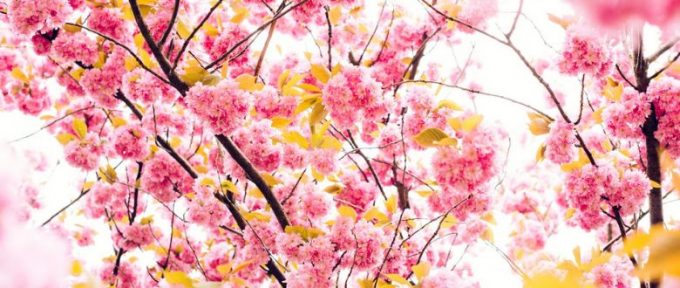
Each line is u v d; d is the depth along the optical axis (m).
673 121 3.66
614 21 0.52
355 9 5.55
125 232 5.52
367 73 3.61
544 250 6.13
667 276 0.57
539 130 3.98
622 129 3.84
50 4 4.00
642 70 3.83
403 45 5.88
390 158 5.27
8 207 0.60
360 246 3.67
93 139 5.30
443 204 4.09
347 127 3.71
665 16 0.50
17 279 0.57
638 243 0.61
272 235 4.16
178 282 3.05
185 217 4.65
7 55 5.95
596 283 3.82
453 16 4.52
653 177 3.84
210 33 4.91
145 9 4.38
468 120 3.30
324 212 4.16
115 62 4.36
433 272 3.78
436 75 6.17
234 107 3.71
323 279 3.57
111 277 5.85
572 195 3.89
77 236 6.76
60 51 4.25
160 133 4.97
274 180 4.26
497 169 3.31
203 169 5.30
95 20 4.37
